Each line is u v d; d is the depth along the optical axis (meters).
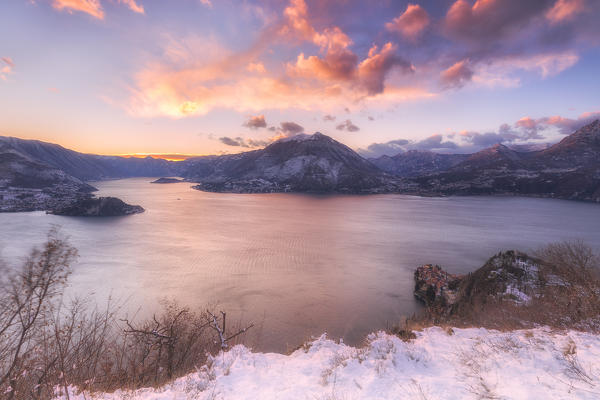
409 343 10.55
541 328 12.05
